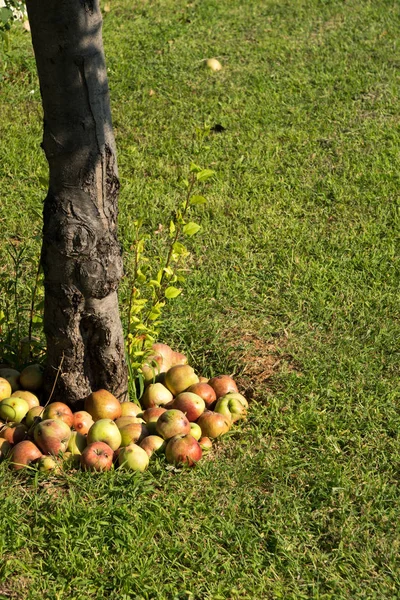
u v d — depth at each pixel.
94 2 2.93
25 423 3.21
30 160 4.54
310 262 3.96
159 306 3.32
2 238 4.07
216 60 5.83
